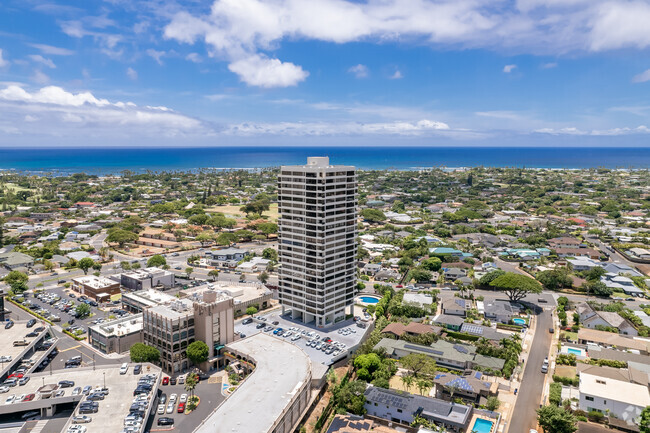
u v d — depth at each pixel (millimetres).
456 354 191125
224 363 192625
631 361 185625
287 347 187250
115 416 148250
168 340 186500
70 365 189250
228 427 130500
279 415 136125
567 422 139375
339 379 179500
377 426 149500
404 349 196875
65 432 138125
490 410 156875
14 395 158250
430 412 149000
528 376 183500
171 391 171250
